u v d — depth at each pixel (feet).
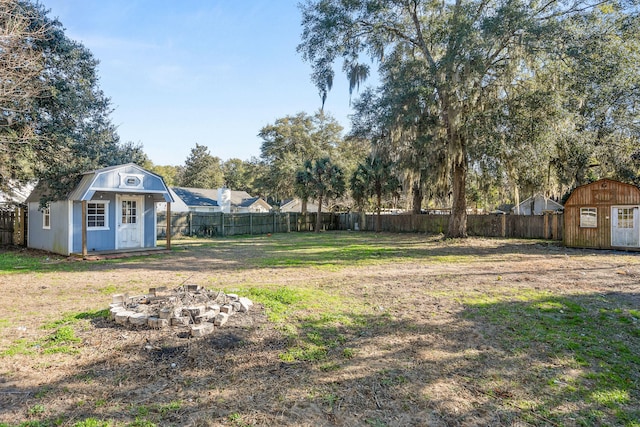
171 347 11.25
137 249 39.09
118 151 51.57
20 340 11.94
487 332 13.06
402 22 50.14
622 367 10.34
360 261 31.81
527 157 38.68
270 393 8.80
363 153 91.50
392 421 7.73
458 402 8.48
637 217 37.60
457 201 50.98
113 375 9.55
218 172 181.27
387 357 10.93
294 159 102.83
